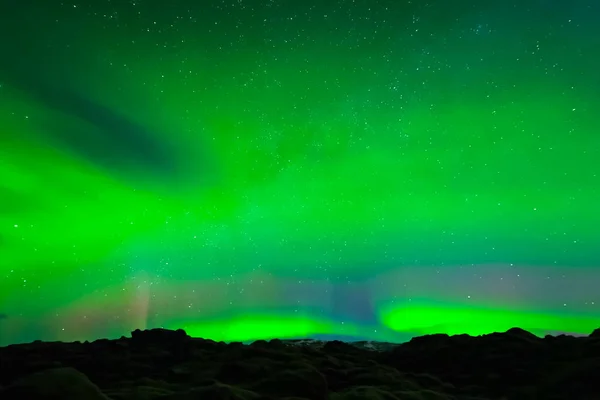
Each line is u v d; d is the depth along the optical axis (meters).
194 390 5.25
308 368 6.33
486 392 7.04
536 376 7.27
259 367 6.83
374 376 7.26
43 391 4.23
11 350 8.11
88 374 7.18
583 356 7.47
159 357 8.24
